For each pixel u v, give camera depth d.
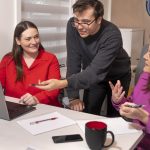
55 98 2.06
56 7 3.05
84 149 1.18
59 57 3.23
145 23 4.13
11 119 1.50
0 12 2.30
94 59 1.91
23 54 2.17
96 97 2.38
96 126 1.20
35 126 1.41
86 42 2.04
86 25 1.83
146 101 1.54
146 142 1.49
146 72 1.63
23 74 2.11
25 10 2.64
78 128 1.39
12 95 2.13
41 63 2.14
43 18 2.89
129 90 2.46
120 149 1.19
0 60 2.37
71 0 3.23
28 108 1.66
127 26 4.19
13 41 2.23
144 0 4.09
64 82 1.78
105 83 2.34
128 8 4.15
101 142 1.15
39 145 1.21
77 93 2.10
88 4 1.79
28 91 2.10
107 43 1.91
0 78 2.16
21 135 1.30
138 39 3.79
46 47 3.01
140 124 1.45
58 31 3.16
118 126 1.43
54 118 1.51
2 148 1.18
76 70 2.25
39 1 2.80
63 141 1.24
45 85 1.75
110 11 3.88
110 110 2.38
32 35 2.08
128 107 1.38
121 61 2.27
